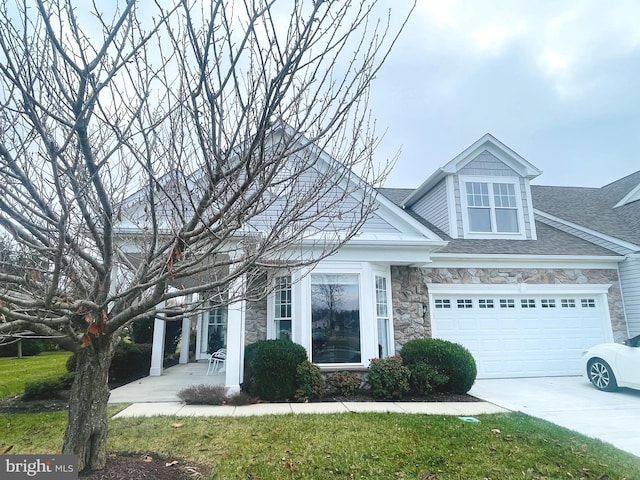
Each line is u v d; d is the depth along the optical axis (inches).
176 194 122.0
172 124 112.3
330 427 214.8
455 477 155.3
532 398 301.9
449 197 455.2
